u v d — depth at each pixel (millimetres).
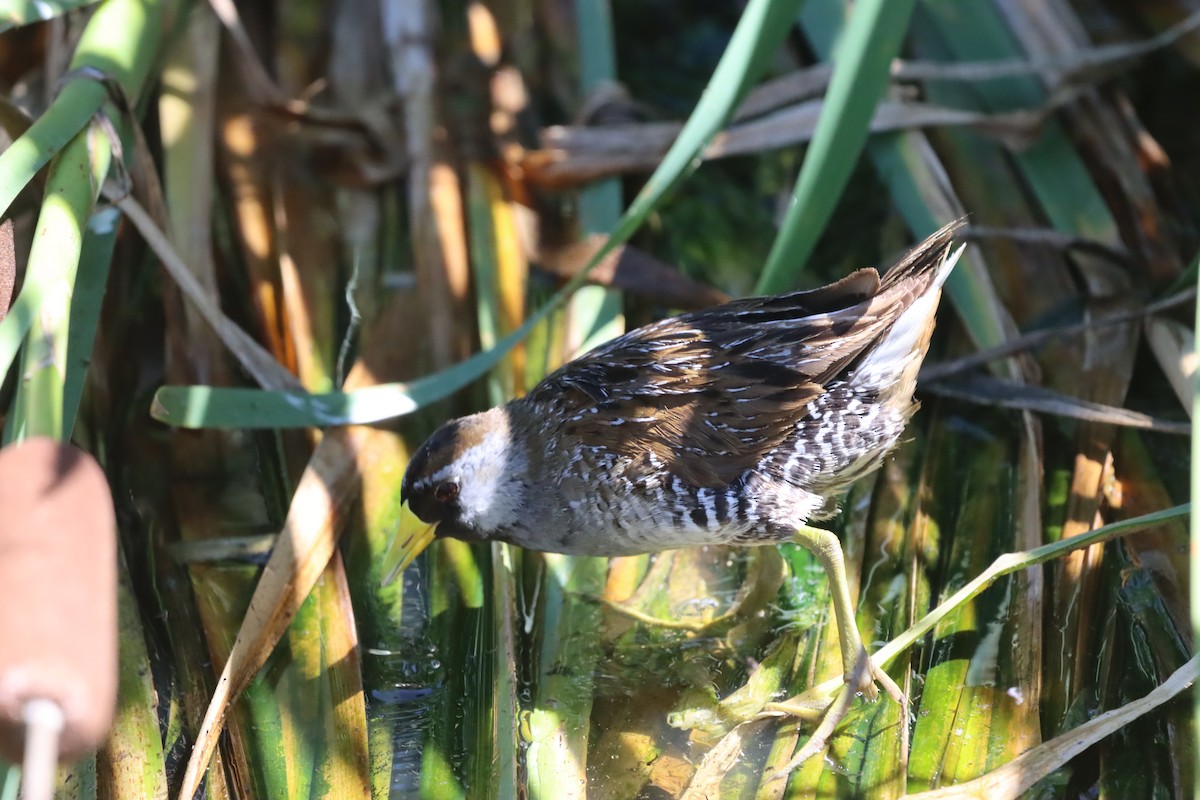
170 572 7836
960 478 8273
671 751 6738
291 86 10367
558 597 7777
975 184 9773
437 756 6742
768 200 10297
